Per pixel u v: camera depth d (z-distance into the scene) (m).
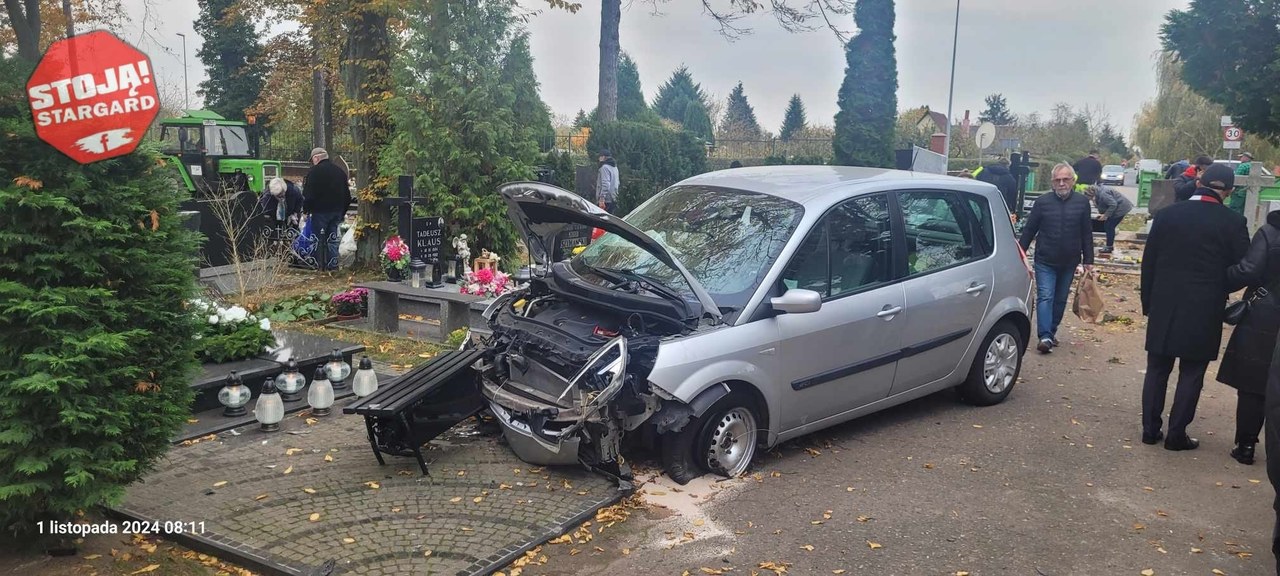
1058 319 9.02
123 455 4.02
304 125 34.94
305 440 5.69
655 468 5.39
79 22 7.03
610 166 17.67
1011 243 7.00
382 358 7.89
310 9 14.75
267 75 35.22
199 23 42.53
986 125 23.06
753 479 5.34
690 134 23.77
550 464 5.25
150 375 4.07
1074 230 8.74
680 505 4.90
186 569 4.06
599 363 4.83
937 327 6.31
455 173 11.82
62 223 3.65
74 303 3.73
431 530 4.44
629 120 23.91
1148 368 6.16
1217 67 19.00
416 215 11.54
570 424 4.96
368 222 12.98
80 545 4.20
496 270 10.11
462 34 11.70
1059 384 7.73
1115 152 66.94
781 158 25.78
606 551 4.35
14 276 3.66
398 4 11.62
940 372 6.49
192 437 5.61
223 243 12.76
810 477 5.41
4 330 3.64
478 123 11.67
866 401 6.03
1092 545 4.59
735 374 5.10
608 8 23.03
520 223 5.53
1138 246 18.00
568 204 5.05
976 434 6.32
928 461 5.75
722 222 5.86
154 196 4.01
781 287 5.40
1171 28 19.16
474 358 5.42
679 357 4.91
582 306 5.52
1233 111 19.19
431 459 5.38
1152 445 6.20
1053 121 55.88
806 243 5.57
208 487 4.89
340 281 12.25
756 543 4.49
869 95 22.38
